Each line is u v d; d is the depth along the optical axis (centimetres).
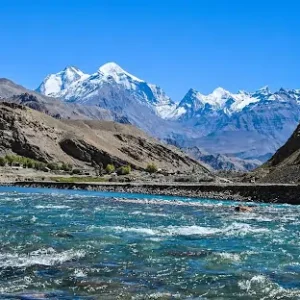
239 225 5441
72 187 16750
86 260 3088
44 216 5862
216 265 3062
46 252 3291
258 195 11850
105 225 5025
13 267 2820
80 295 2317
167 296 2345
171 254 3372
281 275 2844
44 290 2380
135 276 2717
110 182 19100
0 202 8238
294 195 11119
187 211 7450
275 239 4250
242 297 2362
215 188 13412
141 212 7019
